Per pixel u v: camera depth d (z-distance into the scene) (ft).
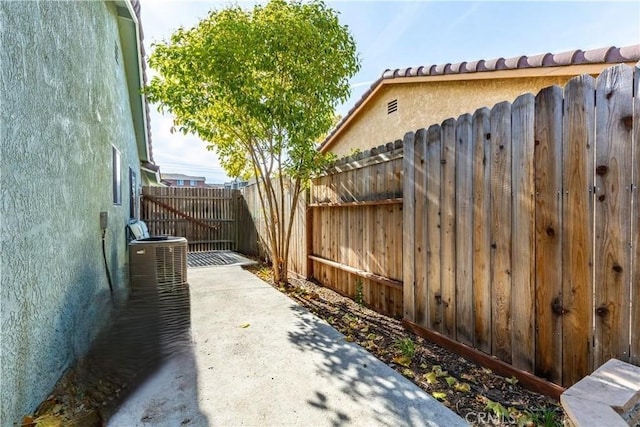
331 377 7.83
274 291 16.05
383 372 8.08
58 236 7.32
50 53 7.09
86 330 9.21
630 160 5.67
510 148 7.67
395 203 12.03
